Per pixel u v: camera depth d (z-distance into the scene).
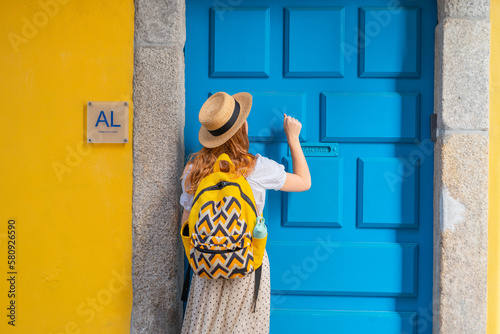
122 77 2.27
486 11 2.24
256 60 2.39
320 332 2.40
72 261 2.29
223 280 1.92
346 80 2.40
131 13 2.27
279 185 2.03
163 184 2.27
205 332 1.88
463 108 2.24
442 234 2.26
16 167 2.28
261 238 1.85
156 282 2.27
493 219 2.27
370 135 2.38
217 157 2.02
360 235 2.42
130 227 2.29
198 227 1.80
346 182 2.41
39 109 2.28
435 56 2.36
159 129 2.26
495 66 2.27
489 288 2.27
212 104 2.01
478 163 2.24
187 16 2.41
